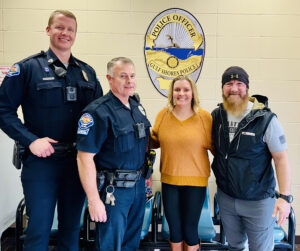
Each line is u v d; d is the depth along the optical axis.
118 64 1.61
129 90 1.63
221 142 1.81
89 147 1.53
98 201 1.55
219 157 1.83
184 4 2.83
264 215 1.73
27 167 1.68
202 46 2.86
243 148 1.71
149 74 2.89
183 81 1.85
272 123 1.68
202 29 2.85
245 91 1.77
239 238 1.90
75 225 1.83
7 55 2.86
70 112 1.70
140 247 2.13
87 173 1.53
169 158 1.88
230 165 1.75
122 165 1.63
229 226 1.88
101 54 2.88
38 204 1.66
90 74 1.88
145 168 1.78
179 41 2.86
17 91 1.62
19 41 2.85
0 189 2.43
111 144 1.60
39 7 2.82
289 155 2.94
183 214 1.92
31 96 1.64
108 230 1.61
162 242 2.13
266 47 2.86
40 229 1.68
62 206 1.81
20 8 2.82
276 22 2.84
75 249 1.85
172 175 1.87
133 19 2.85
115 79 1.62
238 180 1.72
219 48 2.87
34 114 1.66
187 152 1.86
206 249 2.15
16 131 1.58
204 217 2.29
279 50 2.86
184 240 1.94
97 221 1.59
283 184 1.71
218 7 2.83
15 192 2.68
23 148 1.67
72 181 1.76
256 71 2.88
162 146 1.92
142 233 2.12
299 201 2.96
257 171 1.71
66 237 1.82
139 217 1.78
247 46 2.86
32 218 1.67
